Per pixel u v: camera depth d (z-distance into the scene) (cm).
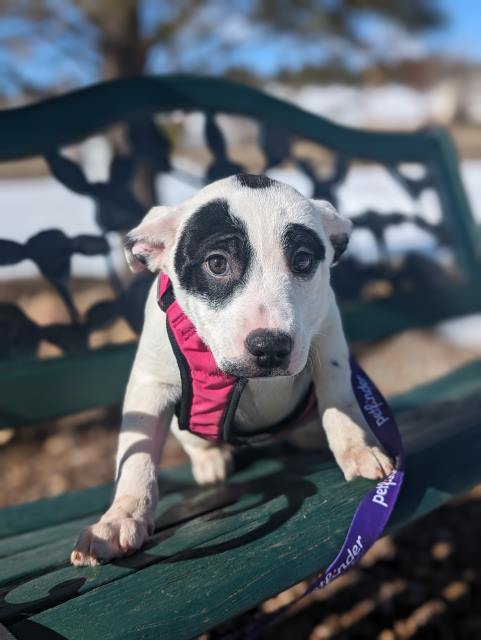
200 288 36
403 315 74
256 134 69
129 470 38
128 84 61
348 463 39
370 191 159
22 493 77
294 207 37
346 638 56
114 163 62
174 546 34
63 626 28
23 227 123
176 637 28
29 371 54
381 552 68
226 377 38
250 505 39
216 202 37
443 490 40
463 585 63
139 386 41
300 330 34
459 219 81
